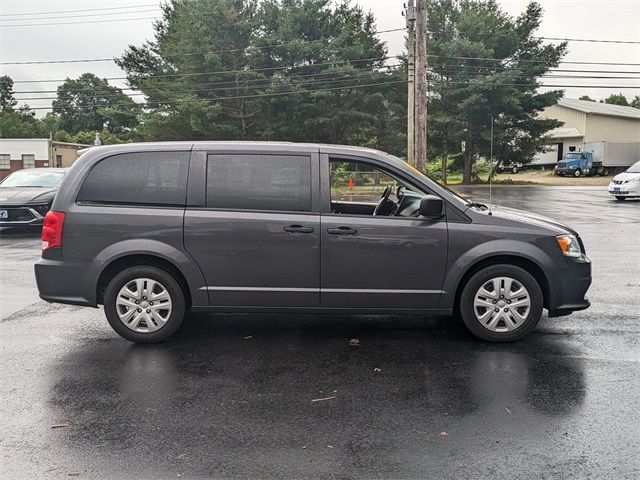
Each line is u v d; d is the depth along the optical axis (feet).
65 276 16.55
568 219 54.19
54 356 15.99
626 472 9.72
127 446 10.74
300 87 120.88
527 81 127.85
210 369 14.92
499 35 129.29
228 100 125.90
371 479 9.55
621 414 12.04
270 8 126.41
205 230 16.39
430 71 131.23
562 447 10.61
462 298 16.76
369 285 16.58
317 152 16.81
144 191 16.63
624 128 168.25
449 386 13.65
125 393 13.33
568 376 14.26
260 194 16.58
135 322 16.89
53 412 12.29
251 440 10.96
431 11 135.23
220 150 16.72
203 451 10.54
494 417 11.92
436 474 9.69
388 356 15.87
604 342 17.02
